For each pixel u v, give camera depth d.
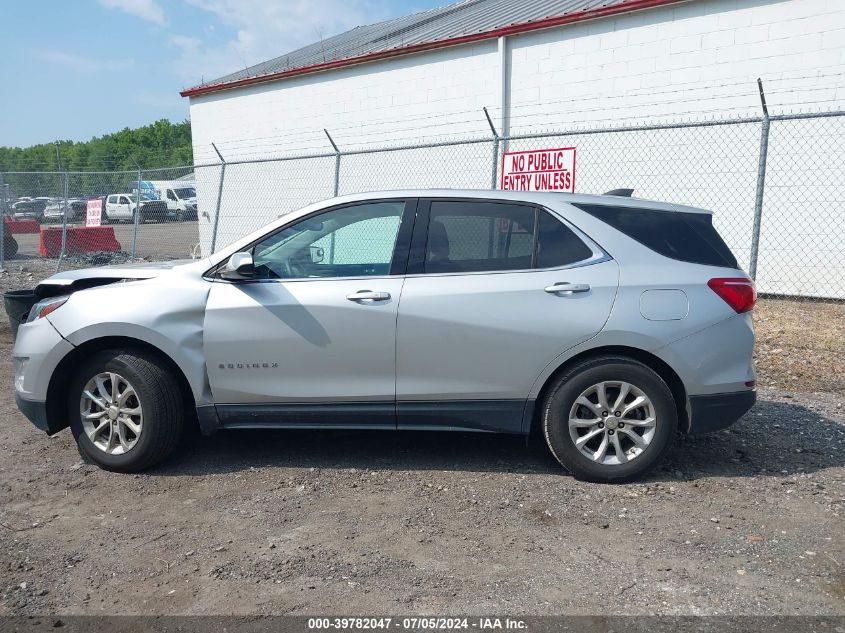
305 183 16.91
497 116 13.16
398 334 4.45
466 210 4.64
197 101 19.09
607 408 4.44
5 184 17.69
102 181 19.17
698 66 10.82
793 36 9.95
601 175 12.01
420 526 3.92
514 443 5.25
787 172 10.20
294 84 16.69
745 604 3.16
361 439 5.34
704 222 4.68
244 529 3.90
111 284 4.78
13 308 6.50
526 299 4.41
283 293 4.55
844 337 8.08
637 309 4.37
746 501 4.25
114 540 3.79
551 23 12.12
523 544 3.72
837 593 3.24
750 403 4.50
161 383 4.56
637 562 3.53
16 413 6.05
